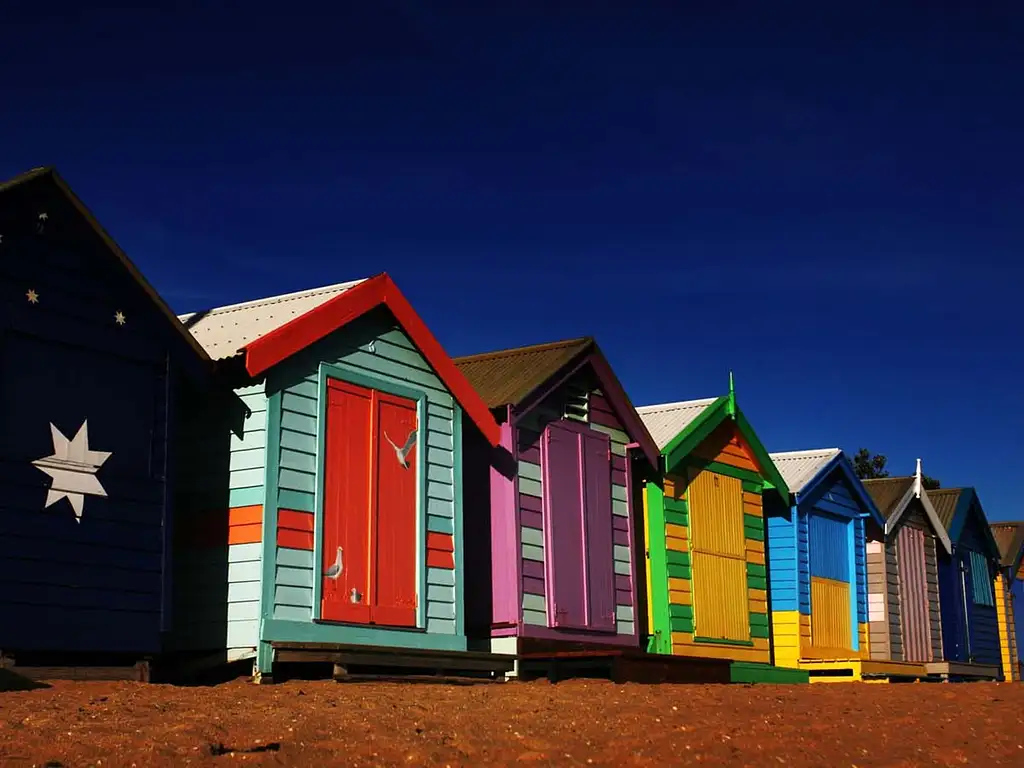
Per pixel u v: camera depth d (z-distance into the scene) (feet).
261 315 51.34
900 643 91.97
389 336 52.11
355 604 47.96
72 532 39.70
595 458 64.34
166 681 45.62
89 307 41.47
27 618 37.93
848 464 86.84
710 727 33.88
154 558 42.11
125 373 42.39
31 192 39.91
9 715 29.48
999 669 111.04
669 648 66.64
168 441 43.29
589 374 65.05
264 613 44.37
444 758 27.84
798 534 80.48
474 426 58.95
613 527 64.85
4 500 37.88
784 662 78.74
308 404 47.80
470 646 57.16
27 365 39.37
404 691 40.52
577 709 36.06
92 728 28.19
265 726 29.71
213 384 46.85
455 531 53.62
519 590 56.75
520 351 64.44
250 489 45.80
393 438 51.24
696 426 70.54
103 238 41.73
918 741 33.71
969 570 108.68
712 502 72.95
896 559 94.43
